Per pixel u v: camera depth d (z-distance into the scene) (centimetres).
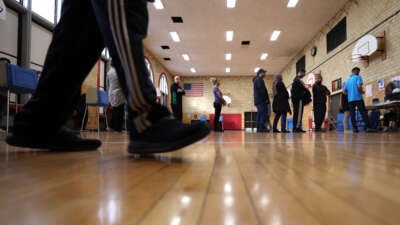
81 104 590
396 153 89
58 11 665
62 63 99
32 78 356
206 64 1379
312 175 44
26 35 561
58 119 103
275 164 60
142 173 47
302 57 1135
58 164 62
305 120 1105
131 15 74
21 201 25
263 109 609
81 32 99
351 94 543
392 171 48
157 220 19
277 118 605
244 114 1603
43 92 100
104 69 905
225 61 1326
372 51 613
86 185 35
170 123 80
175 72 1559
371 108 568
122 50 74
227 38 1016
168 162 67
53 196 28
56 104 101
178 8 781
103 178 41
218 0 734
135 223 18
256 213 21
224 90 1627
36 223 18
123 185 35
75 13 98
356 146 131
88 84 786
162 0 738
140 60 76
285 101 598
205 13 810
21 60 555
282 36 996
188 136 77
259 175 44
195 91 1628
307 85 1070
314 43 1000
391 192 30
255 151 101
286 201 25
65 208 23
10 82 323
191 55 1227
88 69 104
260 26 904
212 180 39
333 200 26
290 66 1321
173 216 20
